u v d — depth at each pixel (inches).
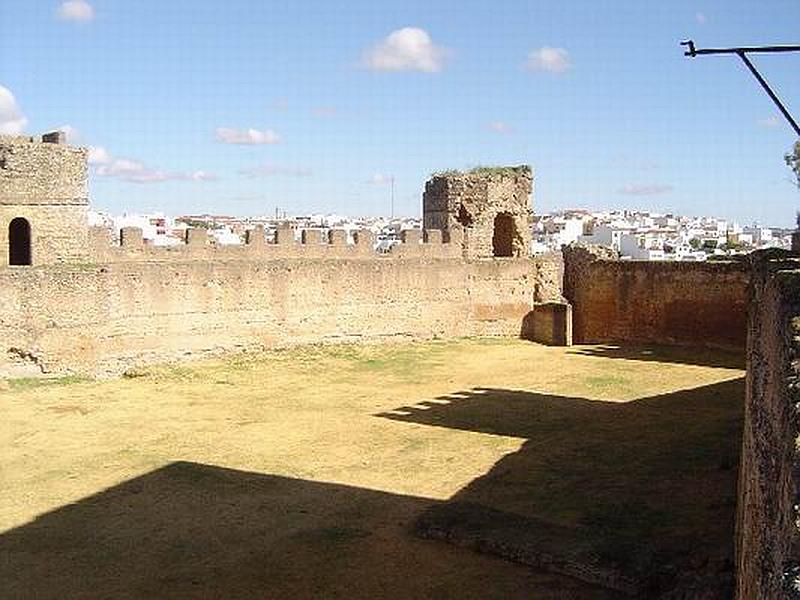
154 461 926.4
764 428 383.6
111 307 1418.6
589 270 1923.0
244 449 976.9
